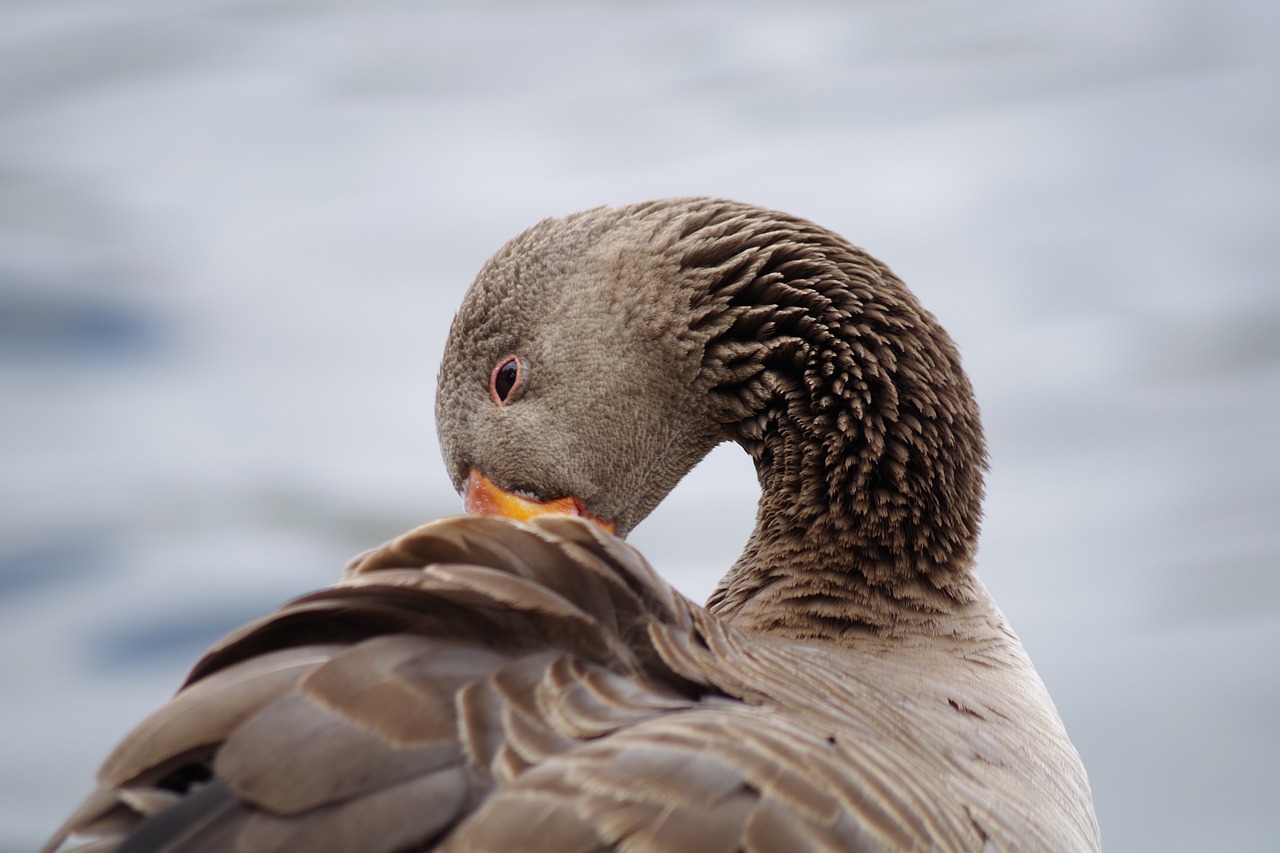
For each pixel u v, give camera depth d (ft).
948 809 15.56
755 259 24.56
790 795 13.70
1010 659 21.53
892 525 22.34
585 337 25.52
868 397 23.09
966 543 22.65
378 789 13.14
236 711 13.60
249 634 14.65
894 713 17.84
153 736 13.52
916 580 22.13
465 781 13.34
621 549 16.56
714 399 24.97
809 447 23.49
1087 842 18.90
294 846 12.67
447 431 26.76
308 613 14.73
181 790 13.98
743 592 23.06
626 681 15.24
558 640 15.37
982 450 23.62
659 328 25.04
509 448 25.90
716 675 16.38
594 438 25.52
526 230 26.63
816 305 24.03
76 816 13.60
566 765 13.28
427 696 13.88
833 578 22.16
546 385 25.75
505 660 14.71
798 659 18.45
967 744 18.15
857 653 20.80
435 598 14.98
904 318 23.81
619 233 25.81
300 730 13.33
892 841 14.17
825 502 23.09
